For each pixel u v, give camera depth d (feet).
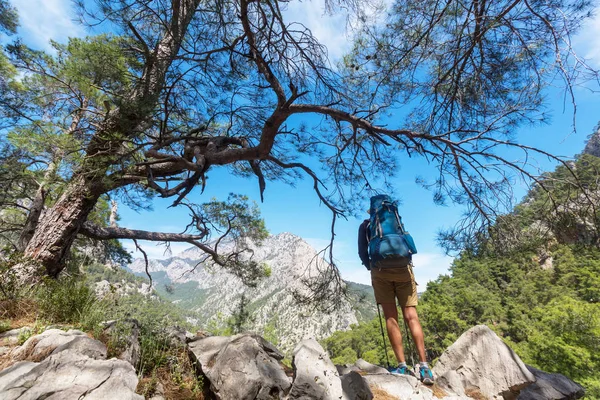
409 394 8.01
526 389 10.34
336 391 6.96
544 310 165.89
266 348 8.97
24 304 11.00
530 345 92.94
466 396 8.46
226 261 31.73
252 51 15.15
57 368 5.50
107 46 15.21
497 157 14.32
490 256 14.82
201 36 14.61
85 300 10.73
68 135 18.45
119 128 15.37
